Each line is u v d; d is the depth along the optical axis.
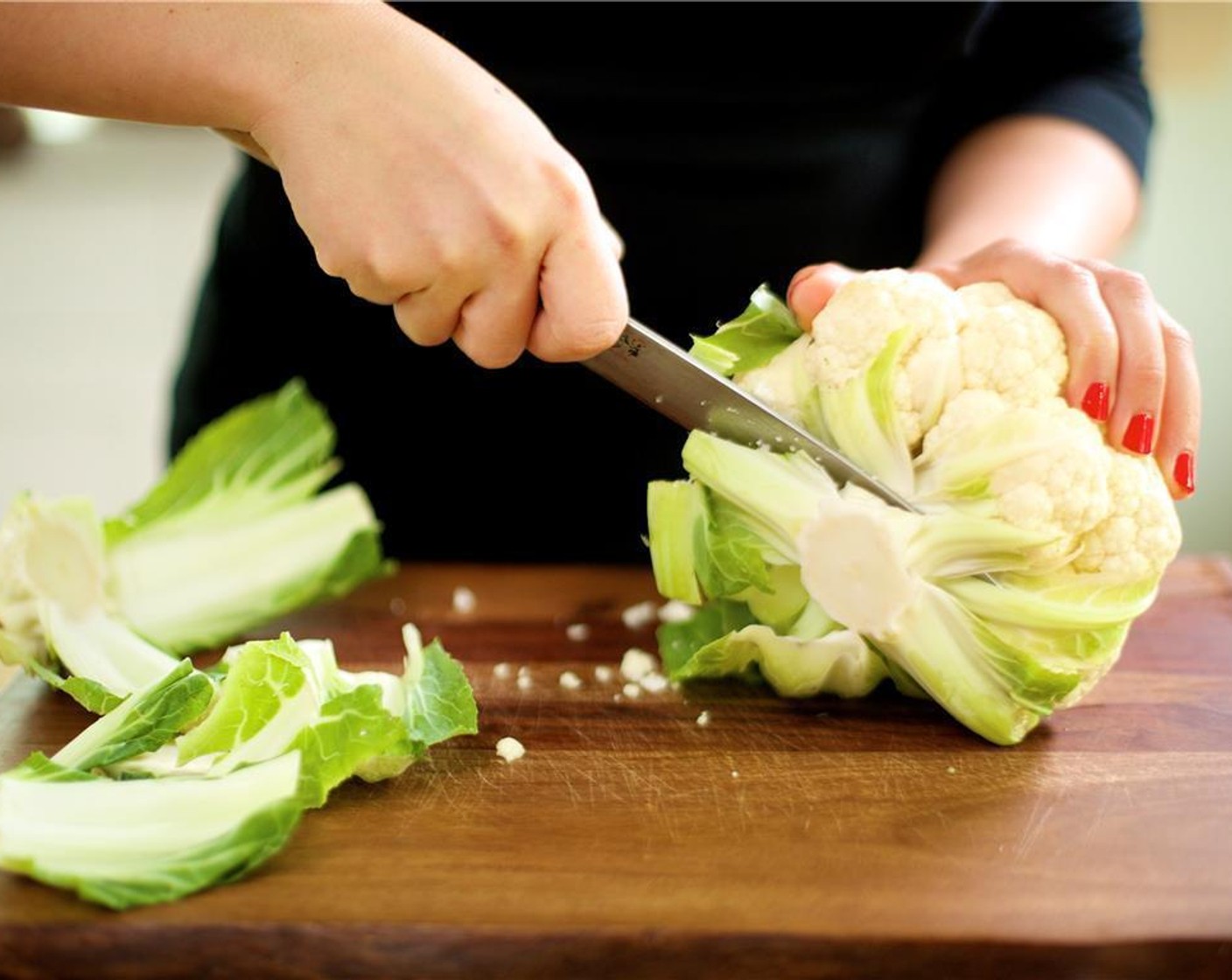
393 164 0.71
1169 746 0.75
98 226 1.73
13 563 0.81
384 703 0.73
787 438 0.76
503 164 0.70
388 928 0.63
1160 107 1.46
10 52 0.69
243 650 0.70
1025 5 1.01
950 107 1.05
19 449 1.79
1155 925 0.64
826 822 0.69
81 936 0.63
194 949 0.63
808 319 0.78
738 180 0.98
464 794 0.71
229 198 1.04
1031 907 0.64
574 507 1.05
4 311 1.75
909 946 0.63
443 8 0.94
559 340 0.73
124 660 0.81
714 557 0.77
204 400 1.07
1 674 0.84
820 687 0.78
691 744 0.75
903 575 0.74
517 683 0.81
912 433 0.75
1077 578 0.75
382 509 1.06
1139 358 0.74
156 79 0.70
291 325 1.03
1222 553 1.54
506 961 0.63
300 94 0.71
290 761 0.68
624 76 0.96
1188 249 1.50
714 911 0.64
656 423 1.02
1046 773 0.73
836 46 0.96
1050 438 0.73
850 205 1.01
